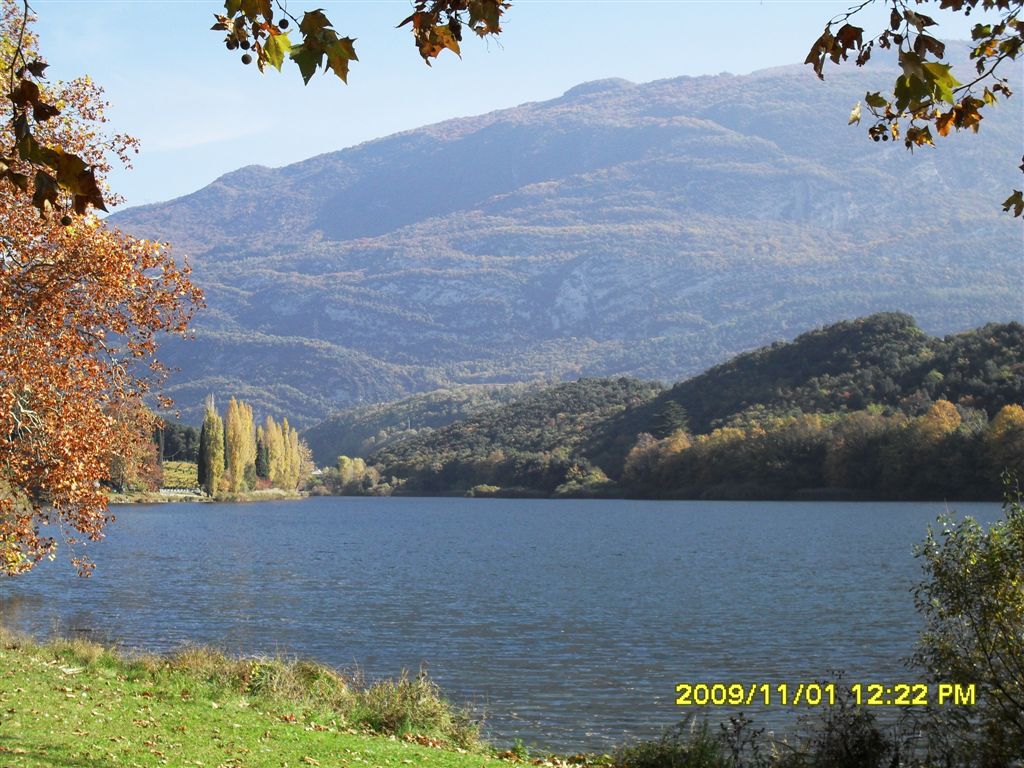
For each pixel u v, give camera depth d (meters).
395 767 14.76
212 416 166.75
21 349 18.20
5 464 19.06
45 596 48.62
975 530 14.61
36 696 16.22
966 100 7.88
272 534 105.69
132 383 20.22
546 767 17.38
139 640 36.38
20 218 17.98
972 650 14.59
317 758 14.49
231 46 5.44
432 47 6.12
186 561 72.06
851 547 78.12
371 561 74.19
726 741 17.11
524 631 39.25
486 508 167.12
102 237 18.67
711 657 32.88
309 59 5.24
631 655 33.50
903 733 15.98
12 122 5.27
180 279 19.92
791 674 29.77
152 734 14.54
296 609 46.03
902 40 6.15
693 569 65.12
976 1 7.64
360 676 27.55
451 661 32.59
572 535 101.19
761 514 122.19
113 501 161.12
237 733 15.49
